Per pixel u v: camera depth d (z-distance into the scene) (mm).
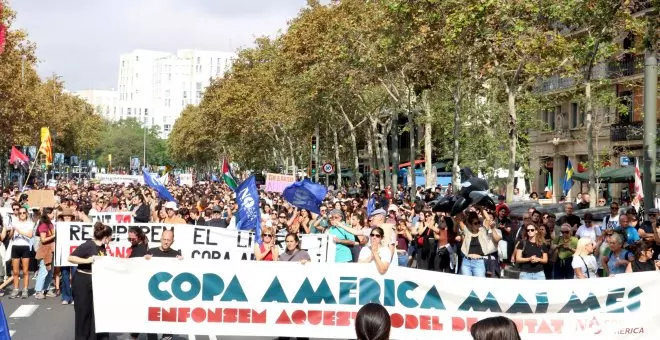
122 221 22484
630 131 43594
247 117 69000
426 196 33031
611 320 10977
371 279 11133
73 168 133875
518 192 49469
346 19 39812
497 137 43750
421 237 19531
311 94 45438
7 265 20422
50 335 13570
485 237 14734
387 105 49281
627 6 21844
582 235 16844
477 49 28047
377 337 5406
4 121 55406
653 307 10984
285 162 75062
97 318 11008
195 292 11109
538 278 14984
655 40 18469
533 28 26219
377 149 51281
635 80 41812
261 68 67375
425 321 11094
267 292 11141
